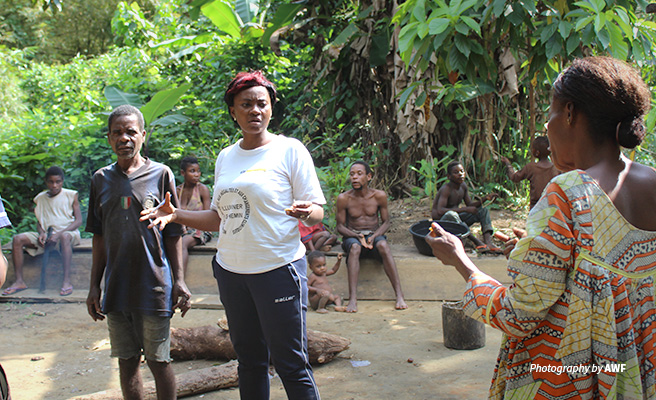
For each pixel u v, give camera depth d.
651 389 1.37
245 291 2.49
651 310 1.38
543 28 4.56
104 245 2.84
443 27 4.22
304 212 2.25
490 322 1.45
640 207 1.38
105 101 10.80
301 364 2.46
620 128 1.39
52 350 4.30
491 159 7.34
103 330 4.81
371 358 3.96
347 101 7.92
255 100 2.49
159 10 11.75
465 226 5.66
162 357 2.79
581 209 1.35
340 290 5.63
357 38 7.14
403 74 6.62
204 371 3.49
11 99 11.16
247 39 9.02
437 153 7.73
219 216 2.63
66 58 20.59
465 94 5.01
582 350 1.35
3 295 5.71
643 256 1.38
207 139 8.66
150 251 2.77
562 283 1.36
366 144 8.07
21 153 7.96
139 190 2.79
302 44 8.80
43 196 6.14
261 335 2.59
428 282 5.55
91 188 2.88
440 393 3.34
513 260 1.41
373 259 5.72
